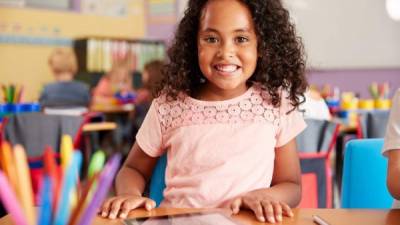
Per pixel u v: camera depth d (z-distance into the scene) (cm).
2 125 228
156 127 114
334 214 75
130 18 573
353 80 497
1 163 47
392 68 478
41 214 47
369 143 113
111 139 400
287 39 117
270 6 113
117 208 76
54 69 440
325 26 499
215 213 74
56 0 517
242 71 108
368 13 482
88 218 48
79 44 509
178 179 106
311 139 170
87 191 49
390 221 71
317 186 171
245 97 113
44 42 506
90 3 539
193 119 111
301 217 74
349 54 495
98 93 481
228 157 106
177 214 74
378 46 481
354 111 314
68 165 48
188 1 121
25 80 496
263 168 107
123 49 518
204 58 107
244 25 105
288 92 116
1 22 478
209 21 106
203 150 107
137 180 109
